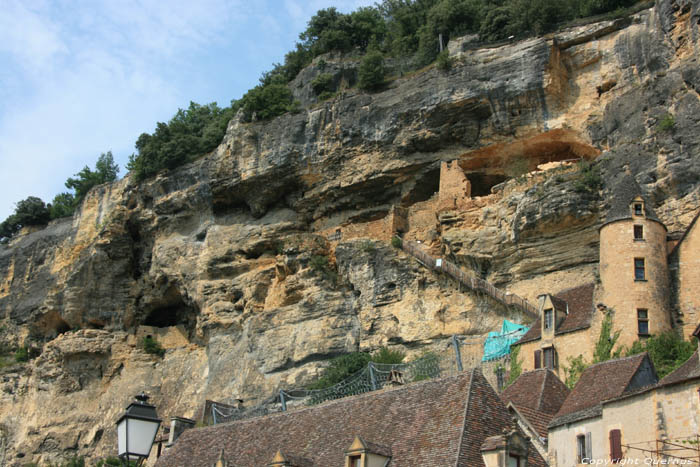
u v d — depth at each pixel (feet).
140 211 275.80
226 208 262.26
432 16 255.50
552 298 154.40
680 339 145.89
